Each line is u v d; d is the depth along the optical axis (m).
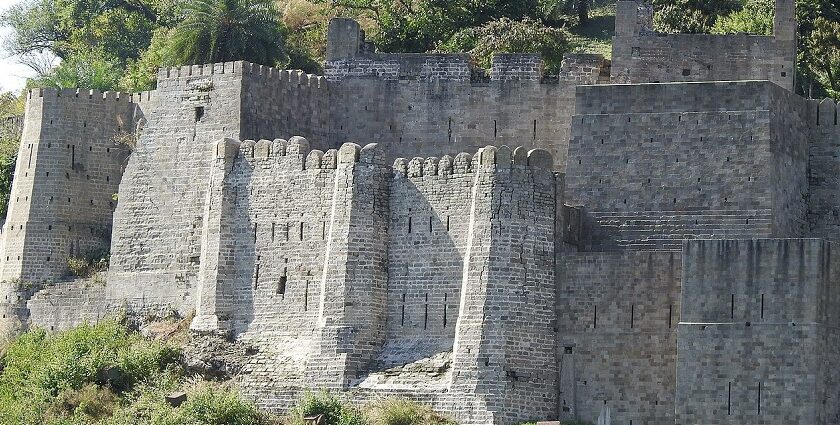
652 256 187.25
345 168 196.75
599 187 199.62
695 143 198.12
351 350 192.12
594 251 194.88
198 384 197.75
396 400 186.88
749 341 177.88
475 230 188.25
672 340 186.00
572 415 186.75
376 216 195.25
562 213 192.88
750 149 196.88
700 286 179.88
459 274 191.88
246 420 188.88
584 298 188.00
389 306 194.50
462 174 192.88
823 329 177.12
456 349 186.75
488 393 184.50
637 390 186.25
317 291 197.75
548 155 190.50
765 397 176.88
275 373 195.50
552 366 187.50
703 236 196.75
